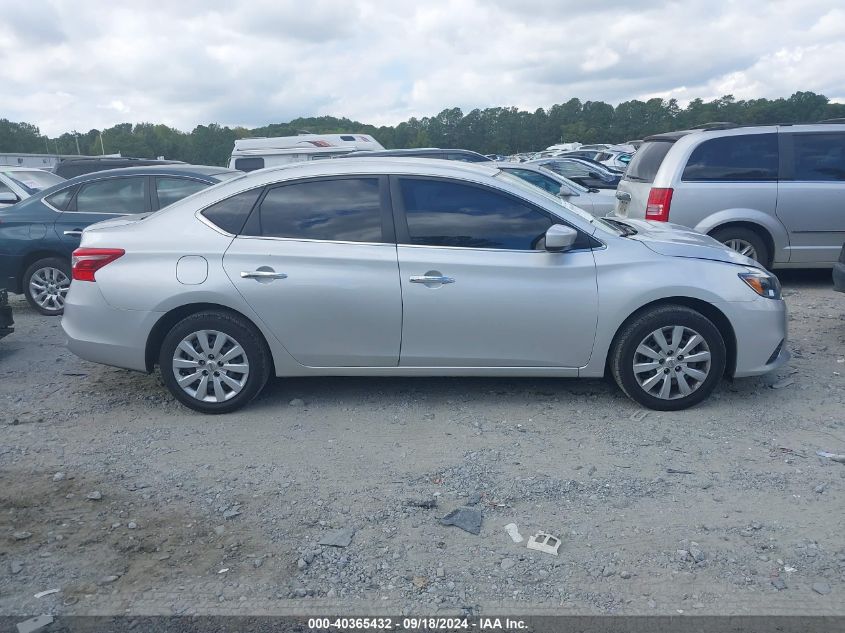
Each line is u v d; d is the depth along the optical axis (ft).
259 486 13.82
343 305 16.42
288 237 16.70
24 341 24.34
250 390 17.04
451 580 10.98
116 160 48.85
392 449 15.29
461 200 16.70
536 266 16.29
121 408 17.83
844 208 27.78
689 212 27.94
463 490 13.53
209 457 15.07
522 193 16.78
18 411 17.74
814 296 28.40
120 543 12.03
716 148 27.94
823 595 10.50
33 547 11.93
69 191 28.14
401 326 16.49
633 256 16.52
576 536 12.02
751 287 16.69
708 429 15.94
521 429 16.11
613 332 16.52
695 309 16.92
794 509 12.67
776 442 15.28
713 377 16.66
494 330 16.47
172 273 16.63
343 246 16.51
